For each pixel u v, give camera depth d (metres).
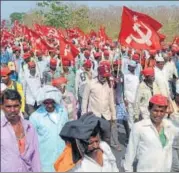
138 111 9.27
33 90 11.24
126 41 10.55
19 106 5.11
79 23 33.00
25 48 18.22
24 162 5.10
